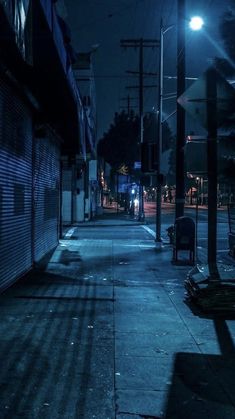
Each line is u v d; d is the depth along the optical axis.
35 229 15.02
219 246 21.94
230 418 4.87
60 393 5.38
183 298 10.47
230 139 8.95
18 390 5.43
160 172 21.14
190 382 5.79
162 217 49.81
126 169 62.88
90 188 45.75
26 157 13.28
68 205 39.16
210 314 9.05
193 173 9.35
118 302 9.98
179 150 20.25
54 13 9.17
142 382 5.75
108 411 4.97
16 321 8.27
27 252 13.70
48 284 11.80
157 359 6.56
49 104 14.63
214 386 5.68
